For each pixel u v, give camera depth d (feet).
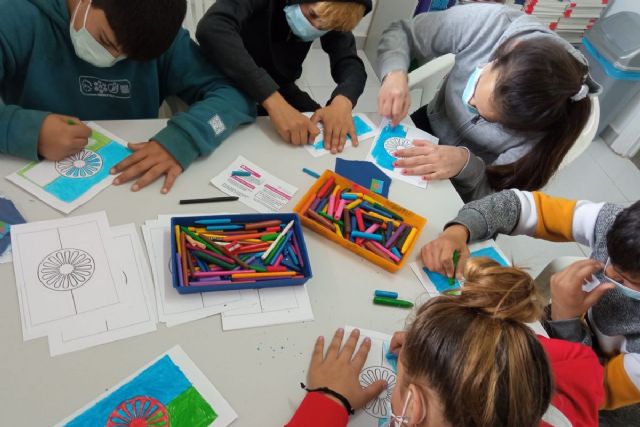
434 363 1.58
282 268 2.56
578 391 2.29
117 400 1.98
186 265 2.43
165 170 2.99
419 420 1.64
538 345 1.62
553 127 3.65
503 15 4.14
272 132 3.58
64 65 3.36
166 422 1.96
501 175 4.01
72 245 2.48
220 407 2.04
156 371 2.10
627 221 2.67
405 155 3.63
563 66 3.17
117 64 3.51
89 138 3.03
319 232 2.89
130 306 2.30
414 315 1.95
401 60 4.42
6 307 2.18
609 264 3.00
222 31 3.67
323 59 8.64
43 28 3.14
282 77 4.87
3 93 3.51
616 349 3.33
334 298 2.58
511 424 1.50
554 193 7.21
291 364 2.25
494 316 1.60
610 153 8.14
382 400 2.22
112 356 2.11
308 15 3.86
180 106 4.18
